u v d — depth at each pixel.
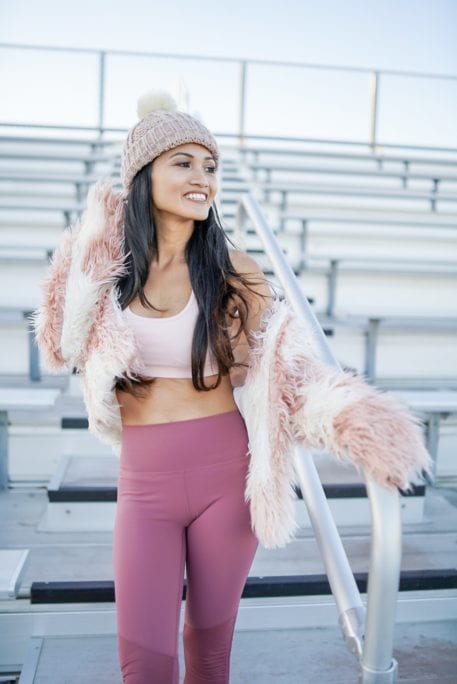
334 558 1.12
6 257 3.77
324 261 4.29
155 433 1.19
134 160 1.20
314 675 1.62
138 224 1.21
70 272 1.26
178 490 1.17
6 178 5.02
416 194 5.42
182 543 1.21
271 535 1.14
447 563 1.94
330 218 4.54
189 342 1.18
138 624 1.14
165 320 1.18
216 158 1.25
